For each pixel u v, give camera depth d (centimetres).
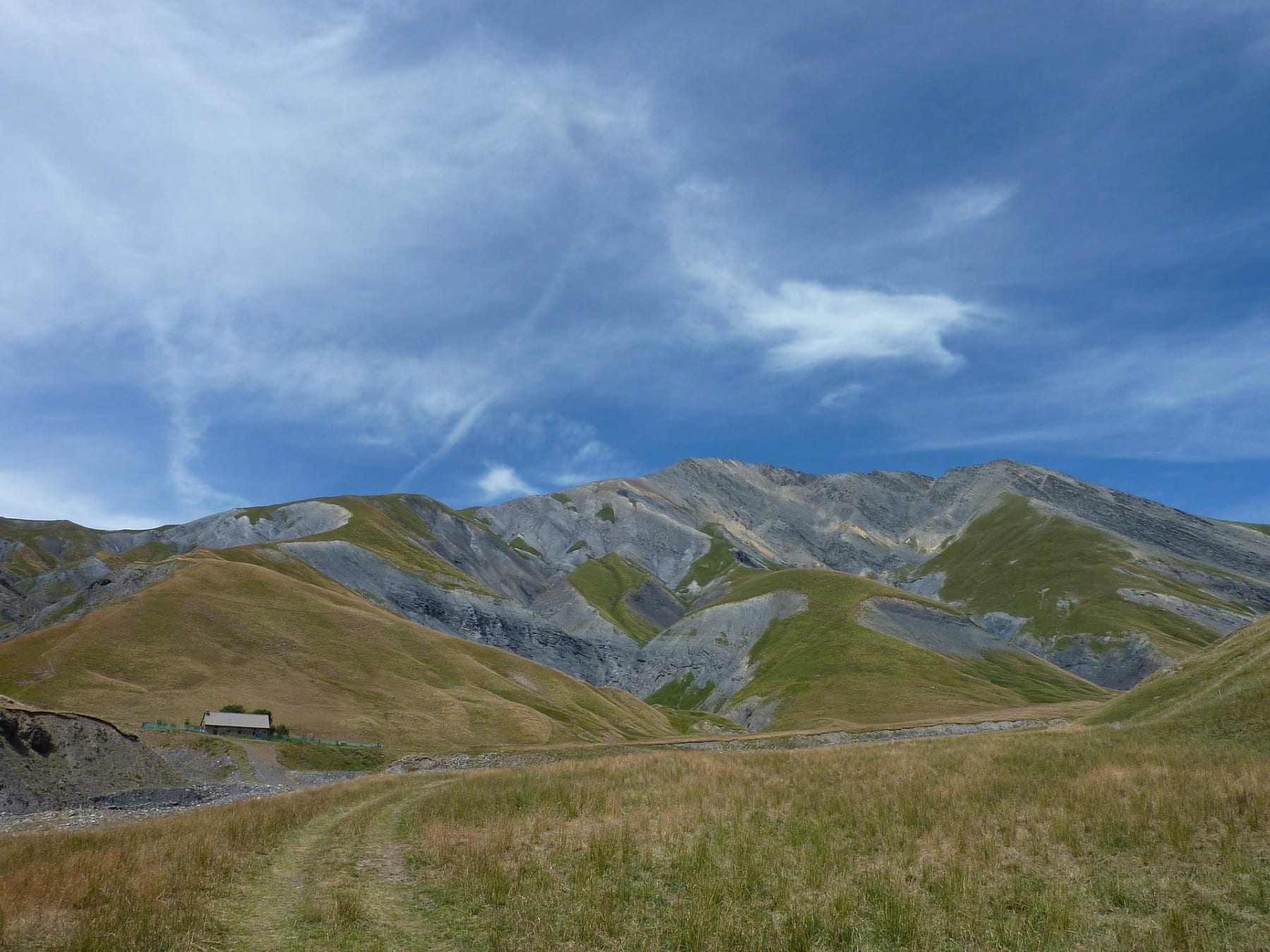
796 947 1211
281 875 1714
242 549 17038
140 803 4312
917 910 1332
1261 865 1489
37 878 1531
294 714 9125
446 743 9369
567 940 1255
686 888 1514
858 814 2072
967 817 1947
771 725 15350
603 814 2280
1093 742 3259
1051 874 1524
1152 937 1225
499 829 2028
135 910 1337
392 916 1400
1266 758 2430
